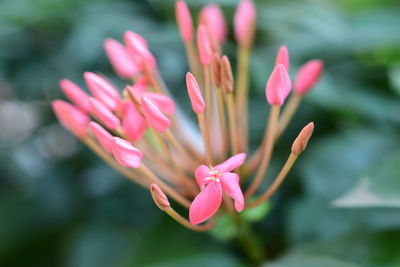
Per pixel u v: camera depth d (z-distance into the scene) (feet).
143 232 0.97
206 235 0.96
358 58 1.04
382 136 0.98
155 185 0.78
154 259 0.95
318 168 0.96
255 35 1.05
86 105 0.87
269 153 0.84
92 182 1.04
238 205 0.76
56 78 1.02
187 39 0.91
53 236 1.10
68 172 1.08
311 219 0.95
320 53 1.03
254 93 1.02
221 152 0.86
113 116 0.83
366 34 1.03
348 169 0.96
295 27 1.04
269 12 1.02
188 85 0.80
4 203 1.09
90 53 0.99
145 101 0.80
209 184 0.77
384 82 1.02
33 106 1.08
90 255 1.01
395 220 0.92
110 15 1.01
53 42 1.04
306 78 0.89
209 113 0.86
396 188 0.85
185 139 0.87
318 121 1.01
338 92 0.99
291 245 0.94
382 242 0.90
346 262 0.89
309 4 1.05
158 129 0.82
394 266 0.88
